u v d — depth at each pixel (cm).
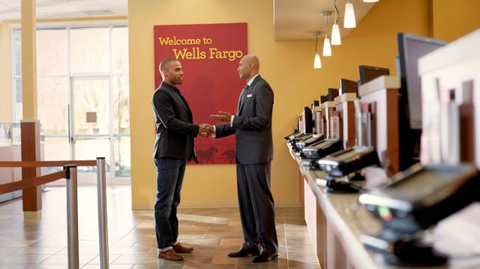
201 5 723
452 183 86
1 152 831
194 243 497
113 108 1077
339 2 500
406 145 171
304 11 539
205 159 721
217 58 721
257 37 718
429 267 87
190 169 723
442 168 95
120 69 1077
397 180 100
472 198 86
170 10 727
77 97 1088
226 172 723
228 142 721
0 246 500
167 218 436
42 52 1084
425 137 122
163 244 435
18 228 592
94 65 1080
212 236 529
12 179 859
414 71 176
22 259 448
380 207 94
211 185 723
